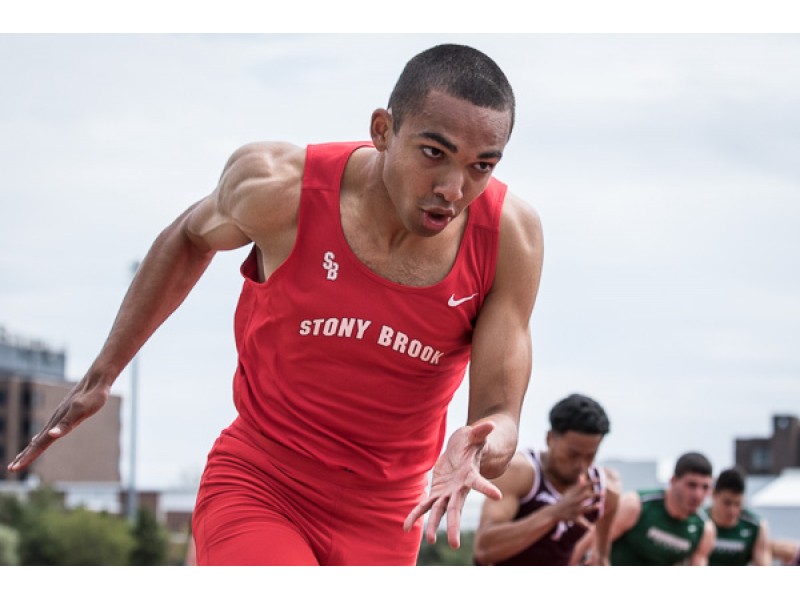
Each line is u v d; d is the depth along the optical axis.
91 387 4.45
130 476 47.19
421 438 4.41
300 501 4.32
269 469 4.32
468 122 3.56
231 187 4.21
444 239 4.05
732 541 11.84
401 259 4.05
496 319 4.14
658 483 24.12
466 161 3.61
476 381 4.11
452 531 3.39
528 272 4.14
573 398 7.69
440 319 4.10
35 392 71.25
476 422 4.07
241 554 4.12
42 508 50.75
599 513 7.94
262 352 4.30
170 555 47.38
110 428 74.06
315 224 4.06
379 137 3.84
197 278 4.60
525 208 4.20
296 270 4.09
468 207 4.07
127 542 46.91
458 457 3.51
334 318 4.09
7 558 45.59
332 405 4.23
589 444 7.58
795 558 13.39
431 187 3.65
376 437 4.29
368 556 4.42
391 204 3.96
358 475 4.32
